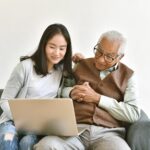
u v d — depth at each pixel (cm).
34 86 182
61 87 194
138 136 166
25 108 159
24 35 237
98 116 179
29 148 160
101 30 237
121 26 237
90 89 181
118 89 184
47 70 184
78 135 170
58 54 180
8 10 233
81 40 238
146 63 239
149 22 236
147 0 234
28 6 233
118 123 184
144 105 241
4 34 236
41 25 236
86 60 194
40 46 182
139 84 240
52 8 234
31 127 167
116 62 183
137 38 238
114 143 162
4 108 175
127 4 235
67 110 155
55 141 160
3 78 240
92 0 234
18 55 238
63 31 180
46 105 155
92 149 171
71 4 234
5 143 158
